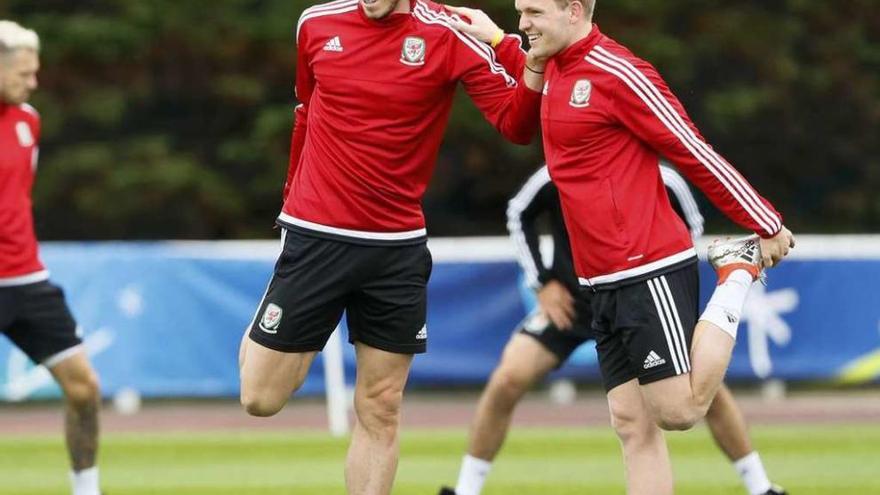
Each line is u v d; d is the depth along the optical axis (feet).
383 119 76.33
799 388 193.16
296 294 77.61
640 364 74.02
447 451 132.77
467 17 78.48
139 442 140.05
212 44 255.09
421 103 76.59
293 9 257.14
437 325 162.61
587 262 74.95
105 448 135.33
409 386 162.30
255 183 252.62
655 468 76.02
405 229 78.28
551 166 74.90
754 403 176.86
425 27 76.13
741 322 166.50
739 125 261.03
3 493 108.68
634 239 73.15
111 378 158.61
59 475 118.73
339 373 148.97
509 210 99.66
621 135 73.10
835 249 167.73
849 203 263.29
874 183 265.13
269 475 117.70
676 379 73.51
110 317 158.71
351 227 77.10
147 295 159.12
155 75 257.75
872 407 172.45
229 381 159.53
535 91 75.72
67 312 95.96
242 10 258.57
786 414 165.07
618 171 73.05
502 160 254.68
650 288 73.46
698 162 72.33
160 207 247.50
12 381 156.87
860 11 260.21
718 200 73.51
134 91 255.29
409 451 132.77
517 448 133.90
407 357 79.92
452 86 77.77
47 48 249.34
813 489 108.37
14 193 94.07
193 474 118.52
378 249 77.77
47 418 170.81
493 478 115.03
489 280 163.02
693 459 127.03
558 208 97.81
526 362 97.14
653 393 74.02
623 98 71.87
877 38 264.52
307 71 79.36
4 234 93.56
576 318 96.94
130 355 158.61
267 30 255.91
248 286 159.74
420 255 79.36
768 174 268.00
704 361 73.41
